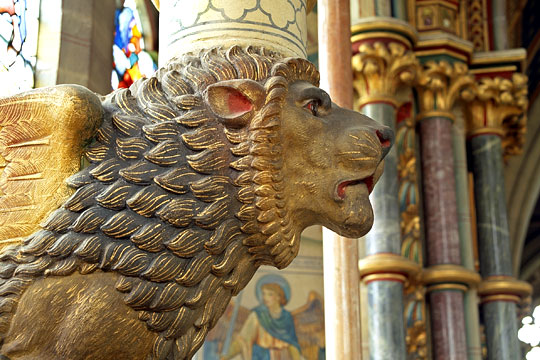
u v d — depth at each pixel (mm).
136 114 1366
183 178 1324
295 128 1416
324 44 3125
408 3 6062
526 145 9000
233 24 1549
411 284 5297
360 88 5551
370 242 5195
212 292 1354
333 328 2850
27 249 1245
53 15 4195
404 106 5719
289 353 4809
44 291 1239
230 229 1356
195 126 1357
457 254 5586
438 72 5809
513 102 6137
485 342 5805
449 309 5402
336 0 3158
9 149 1293
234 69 1434
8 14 3951
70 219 1266
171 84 1400
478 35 6426
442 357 5336
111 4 4570
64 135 1276
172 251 1300
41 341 1227
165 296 1287
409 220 5430
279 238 1402
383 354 4906
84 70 4195
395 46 5496
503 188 6125
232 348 4750
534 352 12109
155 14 5801
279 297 4918
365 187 1478
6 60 3883
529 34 8984
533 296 12203
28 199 1272
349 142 1439
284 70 1445
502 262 5930
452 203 5703
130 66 5359
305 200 1435
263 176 1369
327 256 2938
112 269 1265
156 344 1298
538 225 12031
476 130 6207
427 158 5809
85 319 1237
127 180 1300
